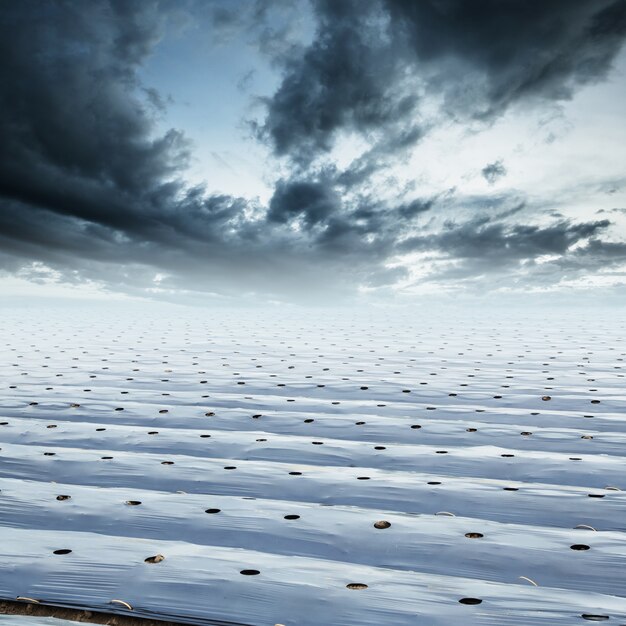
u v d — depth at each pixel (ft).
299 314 215.51
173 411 54.75
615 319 179.01
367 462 39.81
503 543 25.04
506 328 149.38
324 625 18.89
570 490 32.40
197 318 192.03
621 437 44.34
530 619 18.71
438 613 19.15
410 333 138.31
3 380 71.67
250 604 20.04
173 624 19.38
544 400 58.85
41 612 20.20
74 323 167.12
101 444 44.70
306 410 57.06
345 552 25.18
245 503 30.25
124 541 25.11
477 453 40.42
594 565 23.06
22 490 32.30
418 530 26.53
